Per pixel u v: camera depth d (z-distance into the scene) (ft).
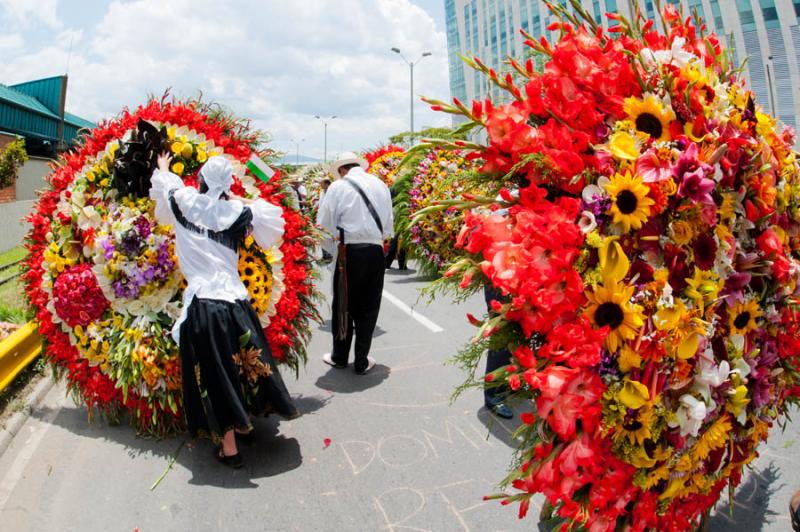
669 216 6.98
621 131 7.12
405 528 9.93
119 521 10.31
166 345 12.56
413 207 33.24
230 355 11.46
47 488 11.46
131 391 13.17
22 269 14.47
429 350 19.95
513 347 7.27
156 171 12.23
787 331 8.22
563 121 7.24
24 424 14.47
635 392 6.68
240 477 11.70
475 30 222.07
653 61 7.60
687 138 7.25
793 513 8.64
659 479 7.41
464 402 15.25
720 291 7.44
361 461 12.26
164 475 11.79
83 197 13.20
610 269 6.64
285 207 14.57
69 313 13.03
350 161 17.71
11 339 16.53
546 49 7.82
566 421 6.61
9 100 73.20
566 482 6.88
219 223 11.71
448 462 12.17
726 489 10.85
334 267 17.63
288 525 10.07
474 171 7.89
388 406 15.14
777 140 8.17
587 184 6.96
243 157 13.98
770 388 8.31
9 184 50.26
